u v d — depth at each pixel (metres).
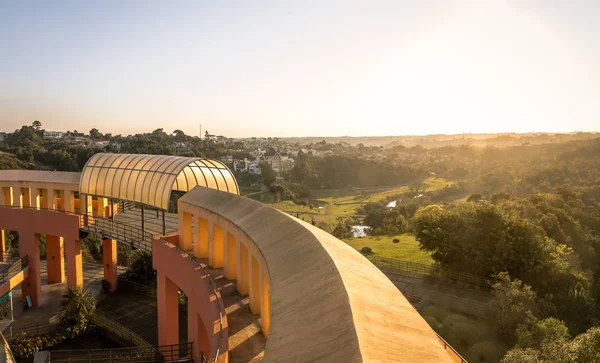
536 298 27.73
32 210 33.53
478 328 25.61
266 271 13.42
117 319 31.17
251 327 16.50
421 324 8.64
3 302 29.94
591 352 16.42
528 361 17.86
